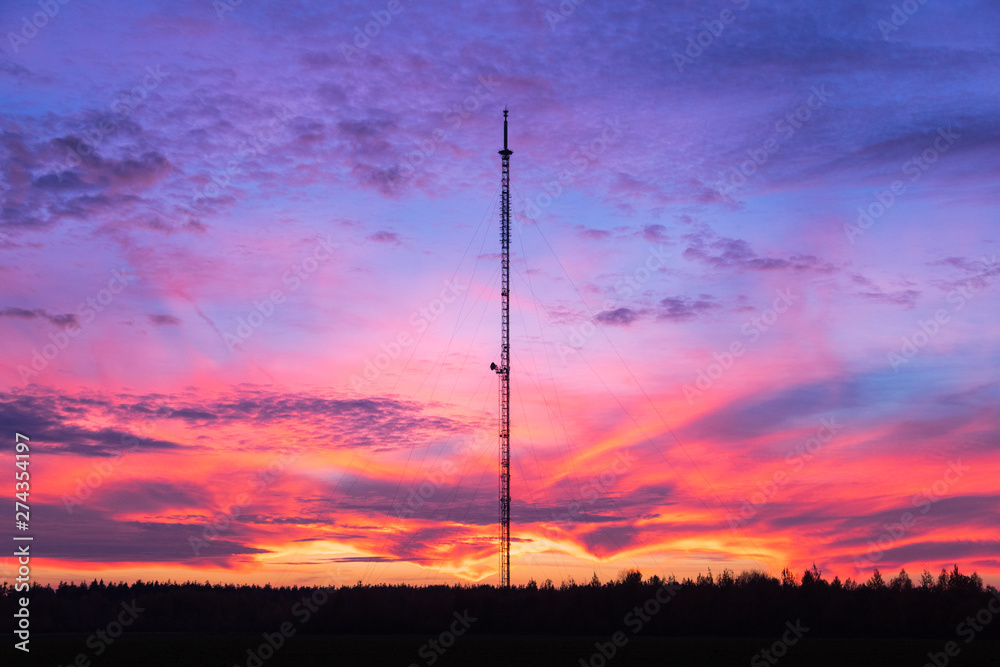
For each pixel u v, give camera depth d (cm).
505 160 8512
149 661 7500
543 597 10550
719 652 7806
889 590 10369
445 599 10750
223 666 7094
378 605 10750
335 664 7075
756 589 10431
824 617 10006
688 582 10606
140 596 13225
